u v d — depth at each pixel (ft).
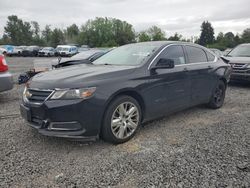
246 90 28.32
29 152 12.16
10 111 18.84
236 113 18.84
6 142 13.25
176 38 265.75
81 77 12.28
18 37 291.58
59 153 12.10
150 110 14.42
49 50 130.82
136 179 9.96
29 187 9.46
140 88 13.64
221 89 20.29
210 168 10.71
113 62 15.89
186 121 16.85
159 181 9.82
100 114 12.13
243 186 9.47
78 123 11.73
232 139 13.76
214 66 19.08
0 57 20.42
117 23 295.28
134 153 12.12
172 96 15.56
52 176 10.16
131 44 18.01
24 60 95.55
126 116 13.30
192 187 9.43
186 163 11.12
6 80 20.21
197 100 17.80
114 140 12.88
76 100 11.58
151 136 14.23
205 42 329.72
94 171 10.53
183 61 16.65
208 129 15.33
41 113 11.89
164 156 11.78
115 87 12.56
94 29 290.35
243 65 28.96
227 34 287.07
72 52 125.80
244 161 11.29
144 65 14.28
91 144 13.10
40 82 12.53
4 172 10.41
